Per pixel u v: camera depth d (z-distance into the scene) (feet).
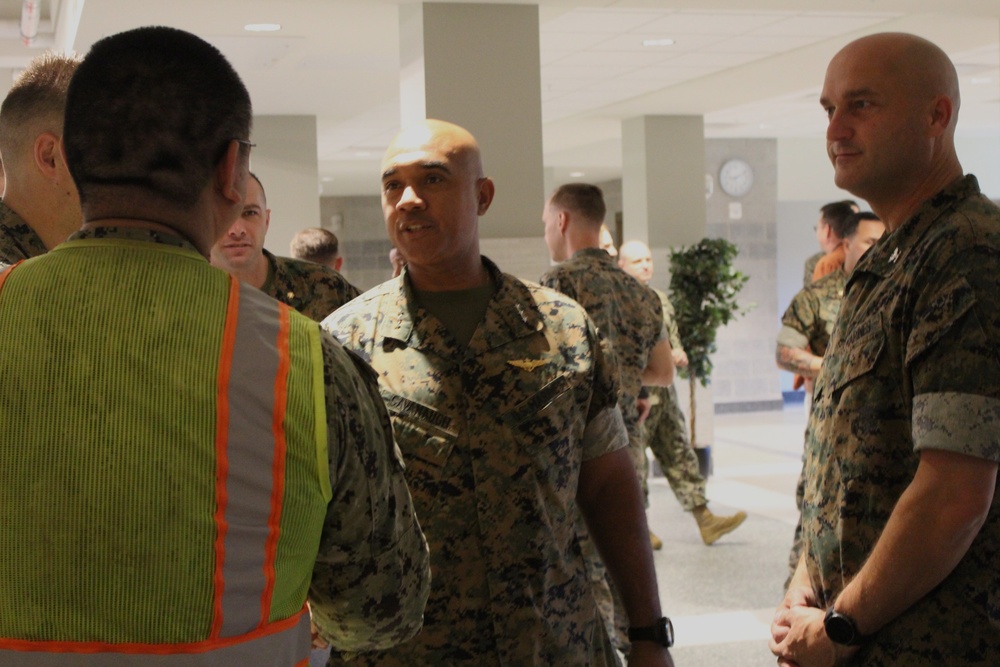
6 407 3.18
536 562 5.46
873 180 5.72
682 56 22.56
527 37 17.21
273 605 3.36
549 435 5.57
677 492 18.98
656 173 30.07
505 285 5.89
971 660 5.08
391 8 17.20
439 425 5.55
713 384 40.32
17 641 3.10
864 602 5.17
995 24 19.94
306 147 30.07
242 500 3.26
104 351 3.23
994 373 4.93
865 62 5.68
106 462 3.15
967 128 39.81
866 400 5.45
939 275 5.15
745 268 40.16
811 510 5.84
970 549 5.12
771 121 35.24
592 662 5.71
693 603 15.55
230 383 3.30
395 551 3.79
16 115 4.72
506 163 17.17
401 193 5.82
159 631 3.13
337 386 3.53
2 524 3.14
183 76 3.43
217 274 3.51
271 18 17.63
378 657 5.40
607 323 11.70
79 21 17.30
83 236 3.44
